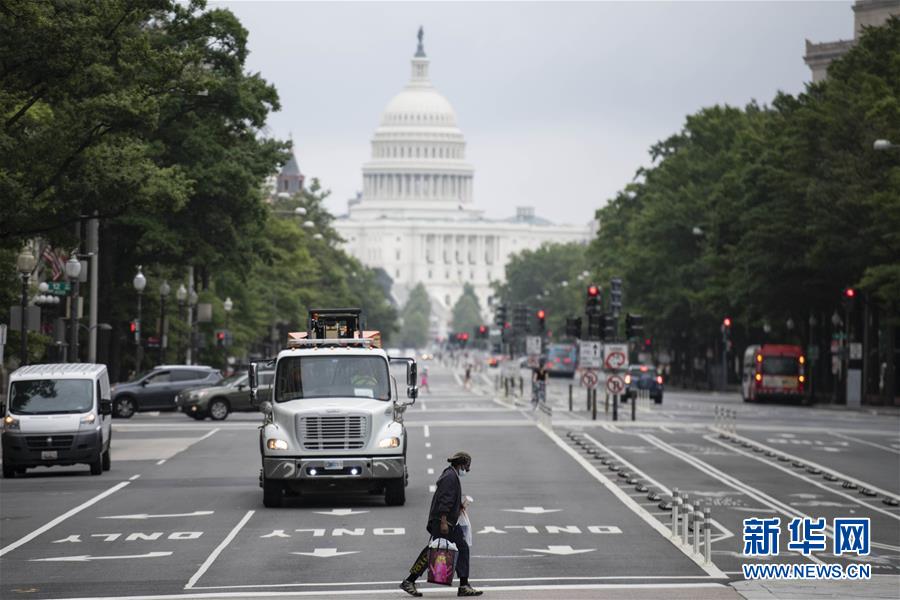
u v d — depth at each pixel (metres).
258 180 127.06
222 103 121.81
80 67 70.38
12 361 131.50
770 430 113.00
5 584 40.59
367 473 57.25
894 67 153.00
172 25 118.62
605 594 37.88
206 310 151.62
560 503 60.47
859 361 177.38
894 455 89.50
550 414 110.75
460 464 37.88
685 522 47.84
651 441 98.31
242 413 134.38
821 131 161.88
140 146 81.38
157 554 46.28
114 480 71.25
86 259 110.75
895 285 147.12
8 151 69.69
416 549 46.88
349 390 58.41
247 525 53.19
